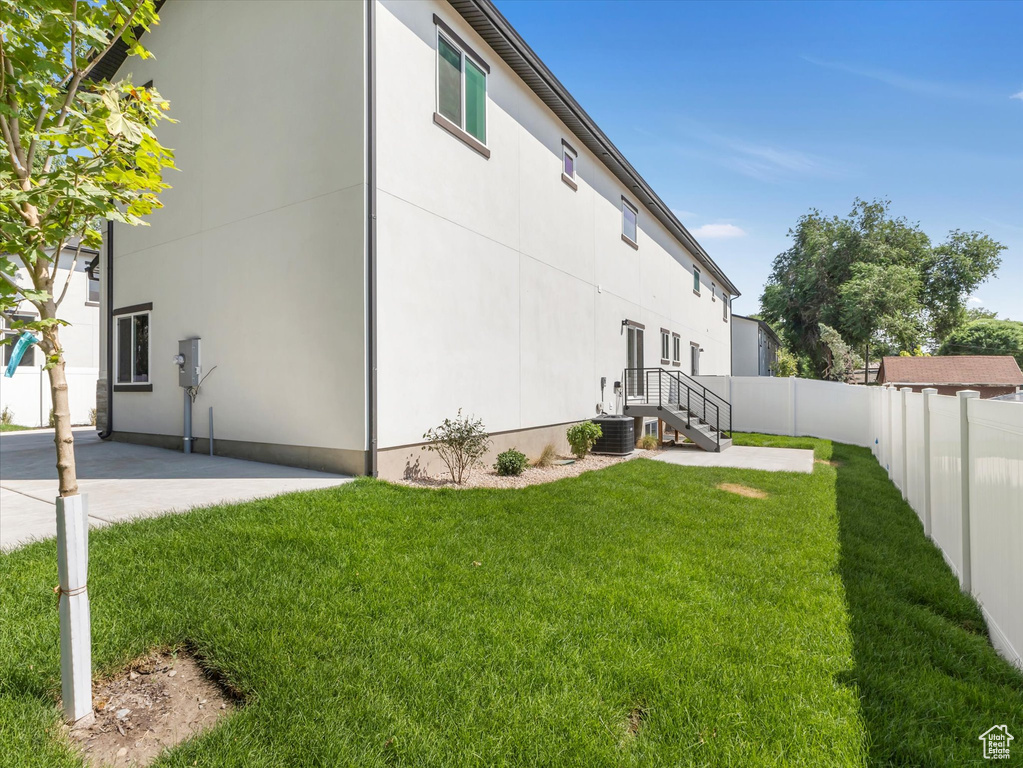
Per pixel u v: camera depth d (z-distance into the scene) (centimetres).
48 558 364
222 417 828
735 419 1908
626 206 1507
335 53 695
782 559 459
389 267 696
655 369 1479
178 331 903
